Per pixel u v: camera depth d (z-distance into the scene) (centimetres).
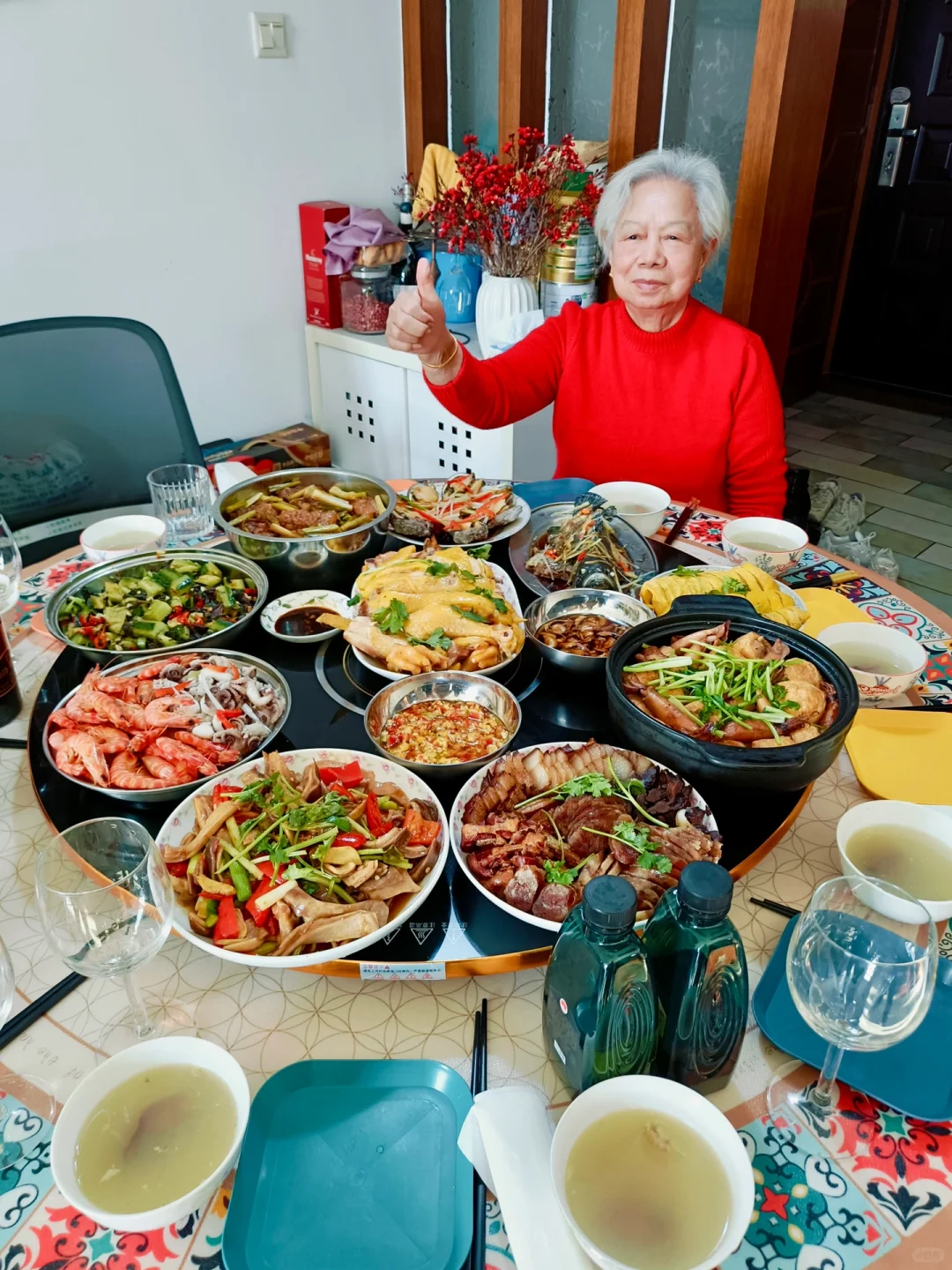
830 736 89
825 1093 71
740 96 273
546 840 84
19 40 226
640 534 148
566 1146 59
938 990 79
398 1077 72
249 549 138
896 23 408
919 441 425
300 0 276
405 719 108
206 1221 63
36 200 243
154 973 82
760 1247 62
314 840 83
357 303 305
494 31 306
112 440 194
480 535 150
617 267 184
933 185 432
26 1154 67
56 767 98
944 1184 66
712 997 65
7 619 136
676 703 101
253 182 287
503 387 192
